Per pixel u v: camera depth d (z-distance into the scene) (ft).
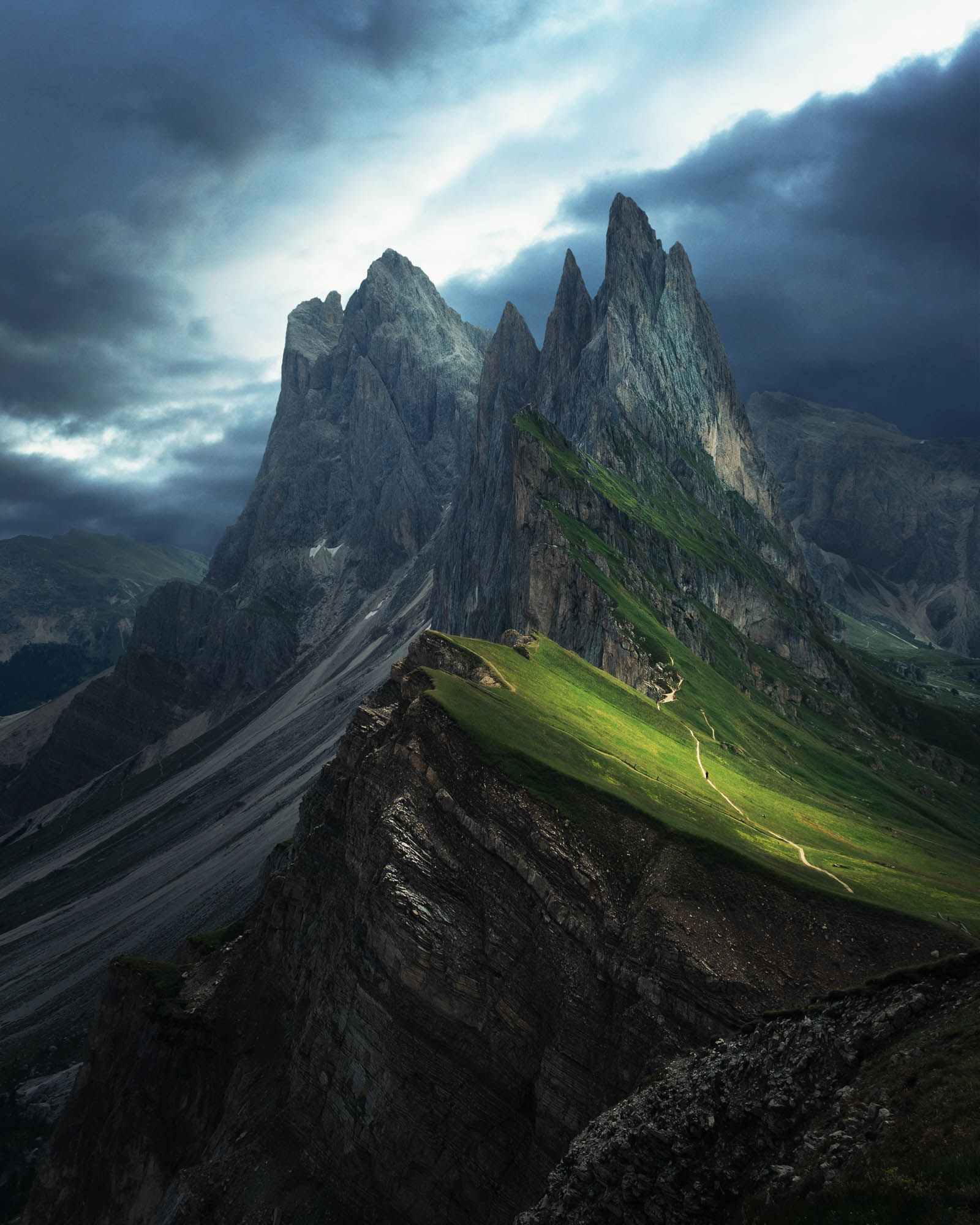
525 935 236.43
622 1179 139.95
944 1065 111.75
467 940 236.84
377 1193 228.84
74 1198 329.31
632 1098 165.07
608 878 236.84
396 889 242.99
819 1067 132.98
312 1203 235.81
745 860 237.86
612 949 223.10
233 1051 322.75
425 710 281.95
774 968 209.67
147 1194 307.58
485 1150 220.43
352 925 262.88
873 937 216.13
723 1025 199.72
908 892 269.23
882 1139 103.86
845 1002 143.84
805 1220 99.09
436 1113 226.58
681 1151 136.98
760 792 420.36
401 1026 234.58
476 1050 230.27
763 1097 134.51
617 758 327.06
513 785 257.55
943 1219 84.99
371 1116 232.73
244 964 346.13
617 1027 212.64
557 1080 213.66
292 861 359.66
